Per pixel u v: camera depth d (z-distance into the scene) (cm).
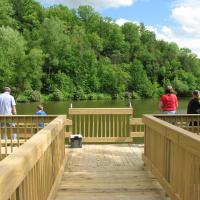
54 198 411
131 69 6688
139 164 589
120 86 6153
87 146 763
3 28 4747
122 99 5953
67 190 444
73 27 7681
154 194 427
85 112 787
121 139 798
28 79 4825
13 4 6712
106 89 6128
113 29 8038
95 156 659
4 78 4588
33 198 297
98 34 8038
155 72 7356
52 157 415
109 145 779
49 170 390
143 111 3262
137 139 1142
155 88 6694
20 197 246
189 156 323
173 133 371
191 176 316
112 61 7444
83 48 6322
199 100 679
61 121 490
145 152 561
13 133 657
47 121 583
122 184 469
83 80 5978
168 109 747
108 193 430
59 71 5759
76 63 6053
